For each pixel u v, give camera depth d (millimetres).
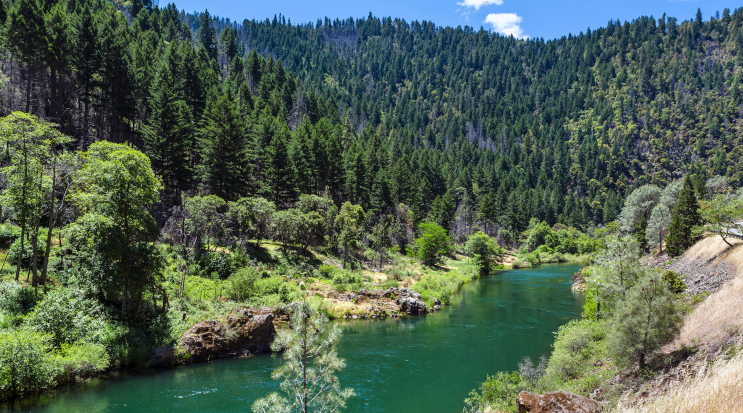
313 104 131875
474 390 23078
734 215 40969
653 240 64938
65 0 90438
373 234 77438
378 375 25562
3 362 19328
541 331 36406
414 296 46938
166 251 42719
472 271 78000
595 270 29750
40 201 30219
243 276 39156
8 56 56906
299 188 78625
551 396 14766
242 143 67312
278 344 12852
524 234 132625
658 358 19422
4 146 28531
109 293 28781
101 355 23906
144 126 62531
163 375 24453
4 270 30109
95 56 61062
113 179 28469
